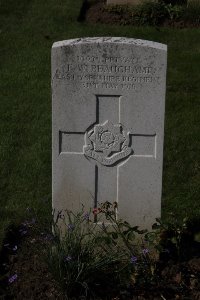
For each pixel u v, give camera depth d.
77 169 2.50
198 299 2.32
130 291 2.34
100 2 5.41
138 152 2.47
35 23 5.03
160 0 5.18
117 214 2.54
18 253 2.58
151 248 2.47
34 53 4.58
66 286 2.31
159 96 2.40
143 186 2.51
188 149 3.40
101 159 2.48
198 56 4.54
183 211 2.85
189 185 3.08
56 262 2.29
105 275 2.34
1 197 2.99
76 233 2.38
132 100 2.41
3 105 3.89
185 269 2.44
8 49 4.65
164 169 3.22
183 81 4.18
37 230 2.62
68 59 2.38
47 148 3.41
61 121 2.44
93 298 2.33
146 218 2.55
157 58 2.36
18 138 3.51
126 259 2.40
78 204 2.54
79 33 4.88
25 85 4.14
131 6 5.22
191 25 5.06
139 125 2.44
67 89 2.41
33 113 3.79
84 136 2.46
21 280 2.43
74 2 5.41
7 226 2.72
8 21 5.07
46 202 2.93
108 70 2.38
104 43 2.36
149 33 4.90
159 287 2.35
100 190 2.52
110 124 2.44
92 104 2.42
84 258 2.31
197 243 2.62
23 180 3.13
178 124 3.66
